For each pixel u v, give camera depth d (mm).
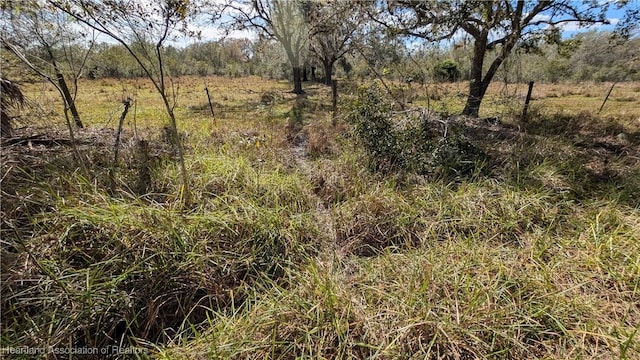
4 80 2723
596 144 4848
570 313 1811
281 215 2643
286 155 4066
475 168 3516
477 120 5996
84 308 1680
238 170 3088
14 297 1652
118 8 2178
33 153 2787
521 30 6641
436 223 2668
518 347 1618
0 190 1975
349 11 6637
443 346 1604
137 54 2988
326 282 1913
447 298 1857
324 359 1529
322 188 3396
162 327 1804
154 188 2801
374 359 1524
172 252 2020
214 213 2385
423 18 6816
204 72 25156
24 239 1894
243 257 2184
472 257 2227
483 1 6137
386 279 2098
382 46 6180
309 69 24938
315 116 7199
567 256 2277
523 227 2684
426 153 3697
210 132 4789
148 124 5379
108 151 3154
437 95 6434
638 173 3410
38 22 2480
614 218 2645
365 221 2764
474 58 7598
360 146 4047
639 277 2012
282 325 1724
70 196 2223
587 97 10852
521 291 1904
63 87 4188
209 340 1672
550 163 3695
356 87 5082
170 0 2230
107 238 2014
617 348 1606
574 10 6578
